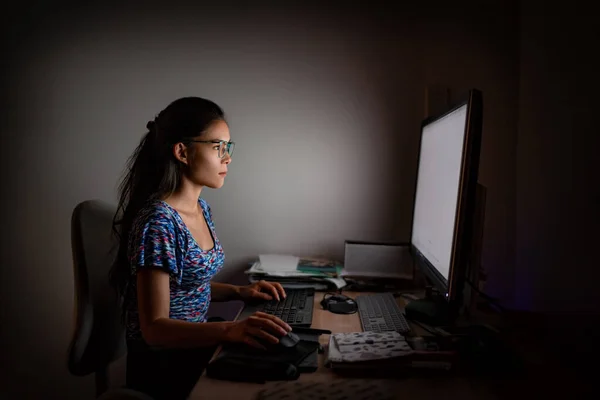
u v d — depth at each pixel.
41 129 2.13
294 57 2.04
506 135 1.94
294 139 2.07
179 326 1.14
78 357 1.39
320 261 1.99
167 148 1.38
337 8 2.01
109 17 2.08
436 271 1.32
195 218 1.46
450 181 1.25
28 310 2.20
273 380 0.98
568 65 1.45
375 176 2.04
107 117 2.11
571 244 1.40
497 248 1.96
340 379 0.99
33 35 2.10
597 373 1.02
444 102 1.96
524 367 1.03
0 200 2.16
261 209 2.11
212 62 2.08
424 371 1.01
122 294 1.40
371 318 1.37
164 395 1.29
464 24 1.94
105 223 1.49
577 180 1.37
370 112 2.02
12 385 2.24
